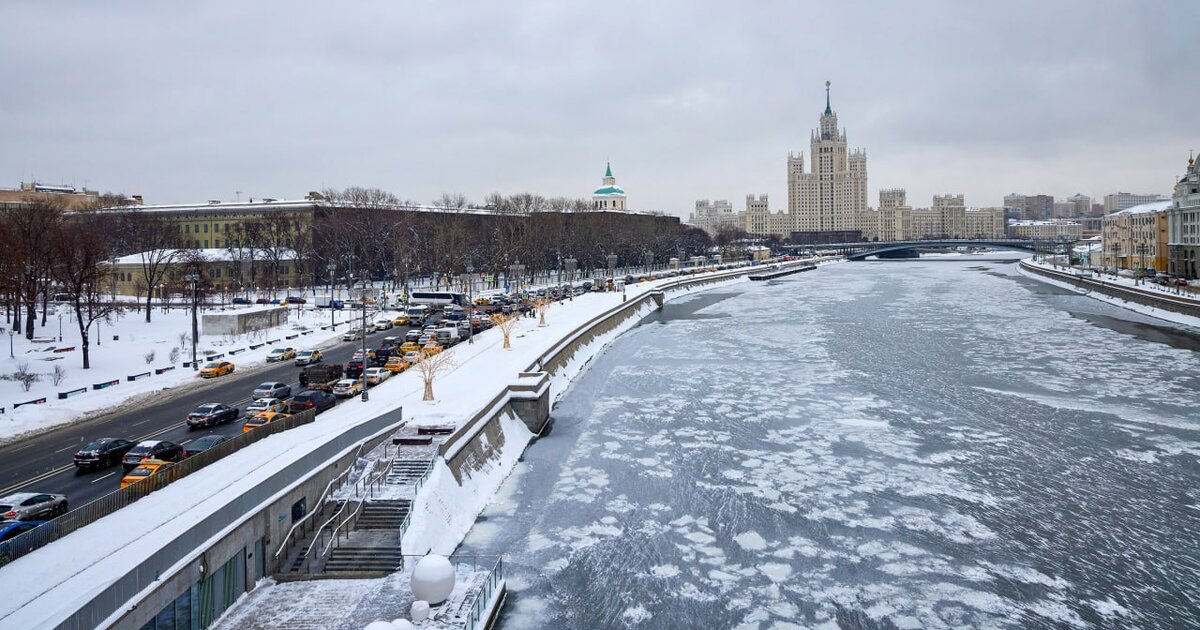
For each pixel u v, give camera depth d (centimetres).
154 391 7950
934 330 13825
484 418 6475
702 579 4606
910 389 9062
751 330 14375
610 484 6119
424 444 5581
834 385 9338
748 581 4584
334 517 4638
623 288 17550
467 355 9512
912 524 5316
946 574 4634
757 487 6016
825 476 6228
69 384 8138
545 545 5025
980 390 8950
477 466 5988
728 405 8488
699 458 6712
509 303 16288
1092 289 19950
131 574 3084
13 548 3216
